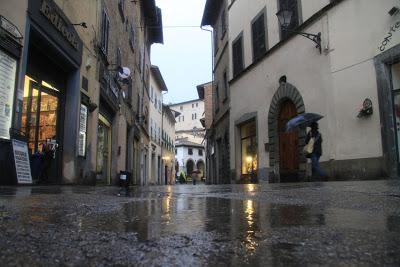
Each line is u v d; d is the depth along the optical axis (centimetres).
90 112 1465
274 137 1706
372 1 1155
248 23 2030
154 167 4453
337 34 1288
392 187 565
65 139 1266
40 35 1026
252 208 326
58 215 267
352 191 506
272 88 1731
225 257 137
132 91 2619
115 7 1947
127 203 385
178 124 9412
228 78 2352
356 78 1206
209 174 3472
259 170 1842
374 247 152
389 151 1078
